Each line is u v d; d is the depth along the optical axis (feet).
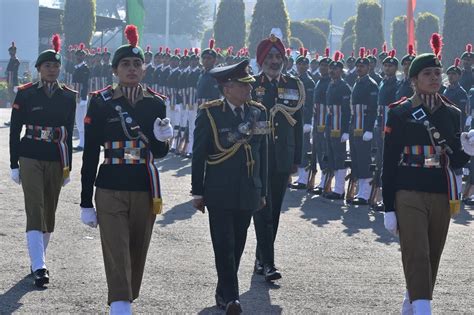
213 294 32.55
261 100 36.14
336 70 58.90
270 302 31.89
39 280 32.94
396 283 34.99
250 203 29.68
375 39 188.65
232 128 29.55
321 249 41.47
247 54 94.07
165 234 43.65
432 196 26.96
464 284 35.24
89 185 26.89
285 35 168.76
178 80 84.79
